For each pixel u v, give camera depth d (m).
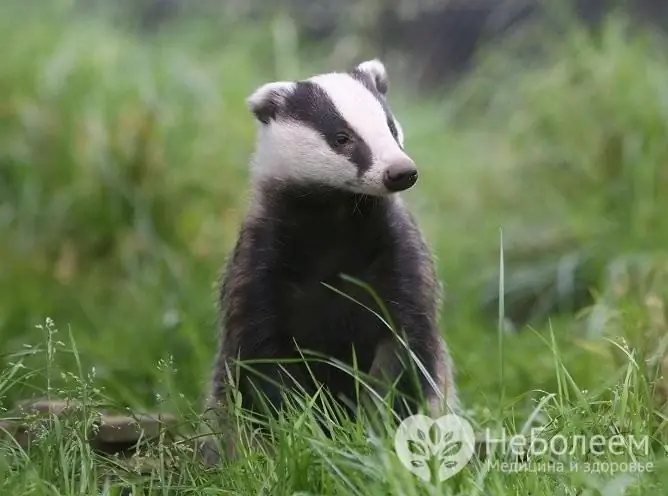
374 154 8.45
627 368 8.13
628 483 5.88
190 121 16.34
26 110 16.06
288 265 8.80
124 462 7.67
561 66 16.67
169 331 12.36
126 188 15.34
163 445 7.51
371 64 9.48
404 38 24.88
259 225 8.88
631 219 13.95
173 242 15.09
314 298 8.84
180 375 11.31
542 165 16.03
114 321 13.38
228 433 7.95
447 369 9.00
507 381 10.55
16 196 15.65
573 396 8.96
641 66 16.02
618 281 11.66
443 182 17.62
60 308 14.05
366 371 8.95
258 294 8.77
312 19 24.83
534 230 14.93
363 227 8.74
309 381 8.85
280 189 8.84
